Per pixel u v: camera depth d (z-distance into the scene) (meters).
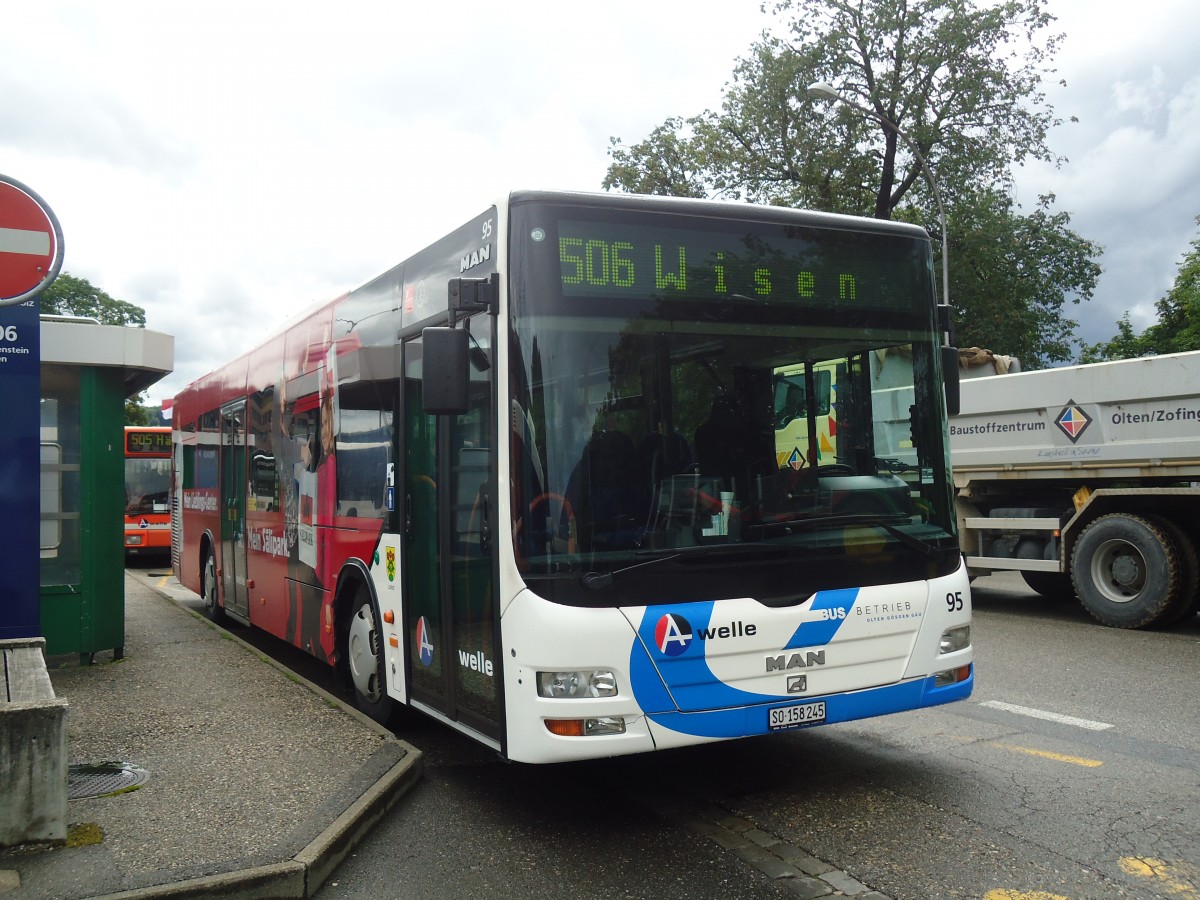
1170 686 7.85
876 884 4.25
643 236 5.06
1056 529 11.34
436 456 5.74
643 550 4.74
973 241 30.36
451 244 5.65
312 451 8.17
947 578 5.45
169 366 9.07
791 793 5.48
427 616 5.88
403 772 5.54
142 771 5.59
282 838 4.51
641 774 5.90
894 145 30.62
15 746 4.39
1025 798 5.29
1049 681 8.11
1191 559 10.24
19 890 3.98
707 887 4.27
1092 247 34.53
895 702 5.19
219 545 11.58
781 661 4.89
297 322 8.70
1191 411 9.98
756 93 31.28
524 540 4.68
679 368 5.02
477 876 4.45
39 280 5.49
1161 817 4.97
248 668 8.60
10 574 7.70
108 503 8.91
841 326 5.44
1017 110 30.02
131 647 9.77
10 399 7.71
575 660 4.55
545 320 4.83
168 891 3.96
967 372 12.56
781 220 5.38
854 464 5.34
